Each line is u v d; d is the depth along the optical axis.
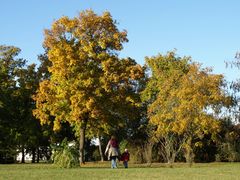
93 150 67.69
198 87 45.88
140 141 53.91
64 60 46.28
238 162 50.50
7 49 59.84
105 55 46.97
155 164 45.53
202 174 20.66
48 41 48.50
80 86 45.84
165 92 48.47
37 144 61.03
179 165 41.56
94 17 47.88
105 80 46.28
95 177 19.12
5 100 58.09
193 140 50.62
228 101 46.16
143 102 60.00
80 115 46.06
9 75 59.44
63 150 29.11
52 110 48.50
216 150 53.19
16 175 19.92
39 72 60.03
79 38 47.56
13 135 58.75
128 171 22.92
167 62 60.81
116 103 48.06
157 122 46.44
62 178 18.42
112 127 56.12
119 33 48.28
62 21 47.97
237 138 51.00
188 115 44.75
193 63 48.00
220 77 46.97
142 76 48.75
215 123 45.53
